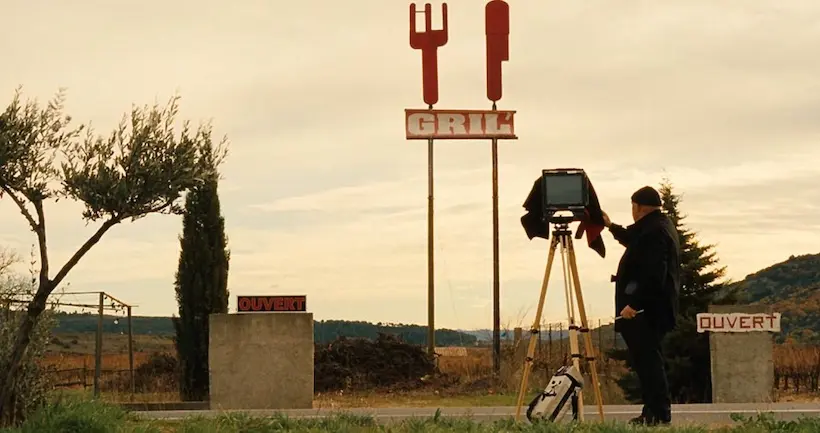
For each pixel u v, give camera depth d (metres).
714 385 20.62
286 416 11.62
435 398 23.47
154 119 10.91
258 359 19.62
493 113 33.28
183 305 23.58
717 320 20.69
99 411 11.12
